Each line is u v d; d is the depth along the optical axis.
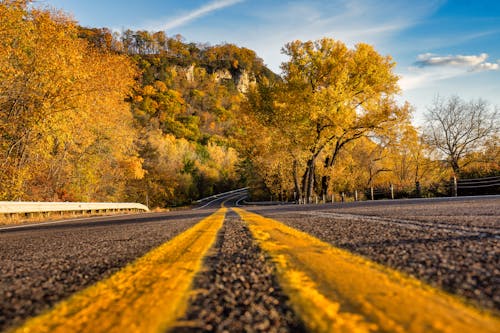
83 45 25.59
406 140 27.69
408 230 3.04
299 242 2.62
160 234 4.14
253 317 0.97
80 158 28.95
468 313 0.89
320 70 27.44
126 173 35.97
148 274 1.69
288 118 27.17
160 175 58.00
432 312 0.90
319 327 0.83
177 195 69.12
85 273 1.92
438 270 1.45
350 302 1.03
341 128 25.78
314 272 1.52
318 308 0.99
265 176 46.78
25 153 21.39
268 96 29.09
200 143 115.31
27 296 1.42
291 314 0.97
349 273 1.47
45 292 1.49
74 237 4.75
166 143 75.25
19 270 2.17
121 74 29.30
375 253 1.97
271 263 1.82
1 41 18.62
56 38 20.31
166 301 1.17
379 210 6.53
